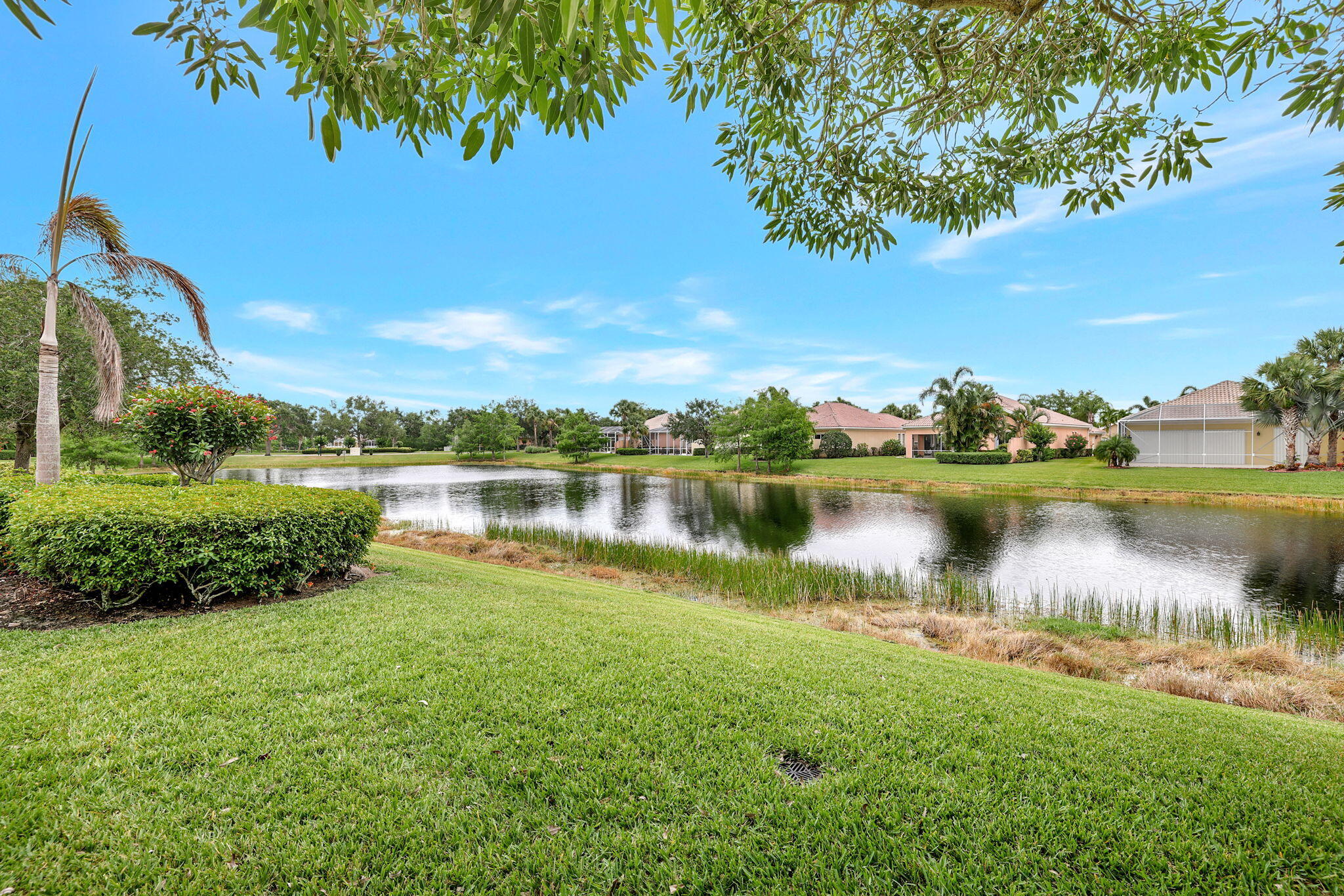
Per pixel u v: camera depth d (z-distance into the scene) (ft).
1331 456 87.61
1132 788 8.80
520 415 298.56
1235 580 36.04
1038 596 31.58
